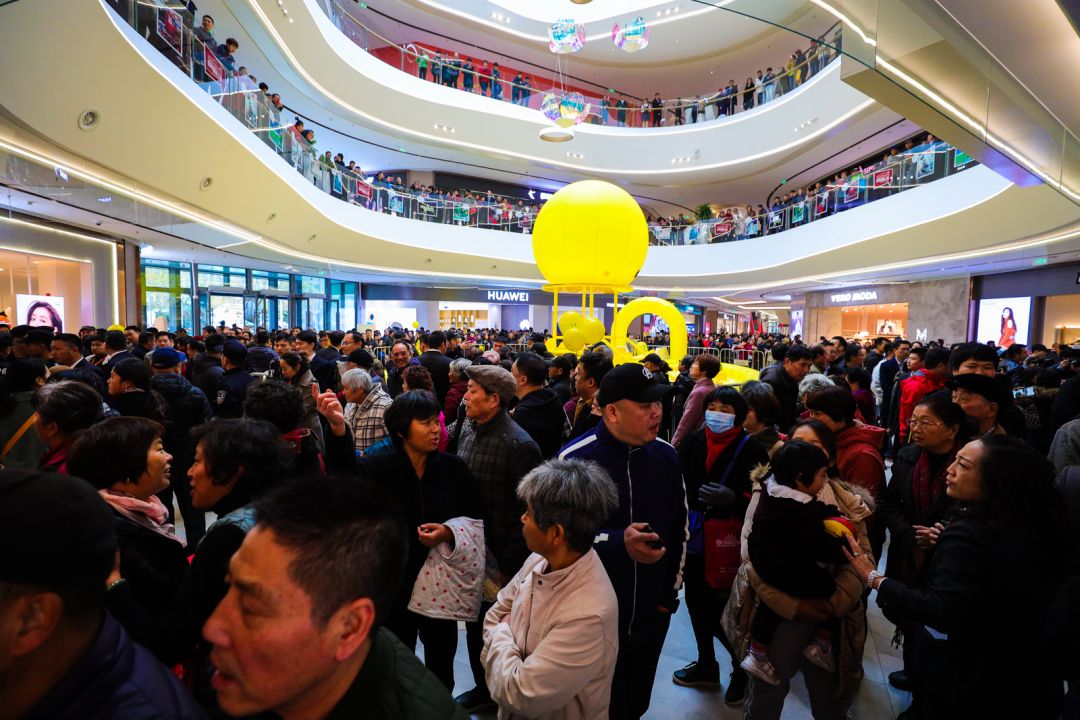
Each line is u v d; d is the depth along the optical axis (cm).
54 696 61
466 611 191
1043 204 787
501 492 228
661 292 2205
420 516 205
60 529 62
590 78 2203
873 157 1711
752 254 1727
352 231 1388
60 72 461
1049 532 145
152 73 559
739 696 238
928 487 224
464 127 1758
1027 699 144
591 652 123
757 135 1722
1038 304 1207
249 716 78
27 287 880
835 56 1364
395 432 204
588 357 327
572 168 1956
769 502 185
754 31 1792
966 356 309
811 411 263
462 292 2291
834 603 177
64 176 591
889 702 238
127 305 1024
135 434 153
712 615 248
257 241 1144
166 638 120
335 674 73
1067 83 256
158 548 151
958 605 143
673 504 192
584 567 133
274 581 68
